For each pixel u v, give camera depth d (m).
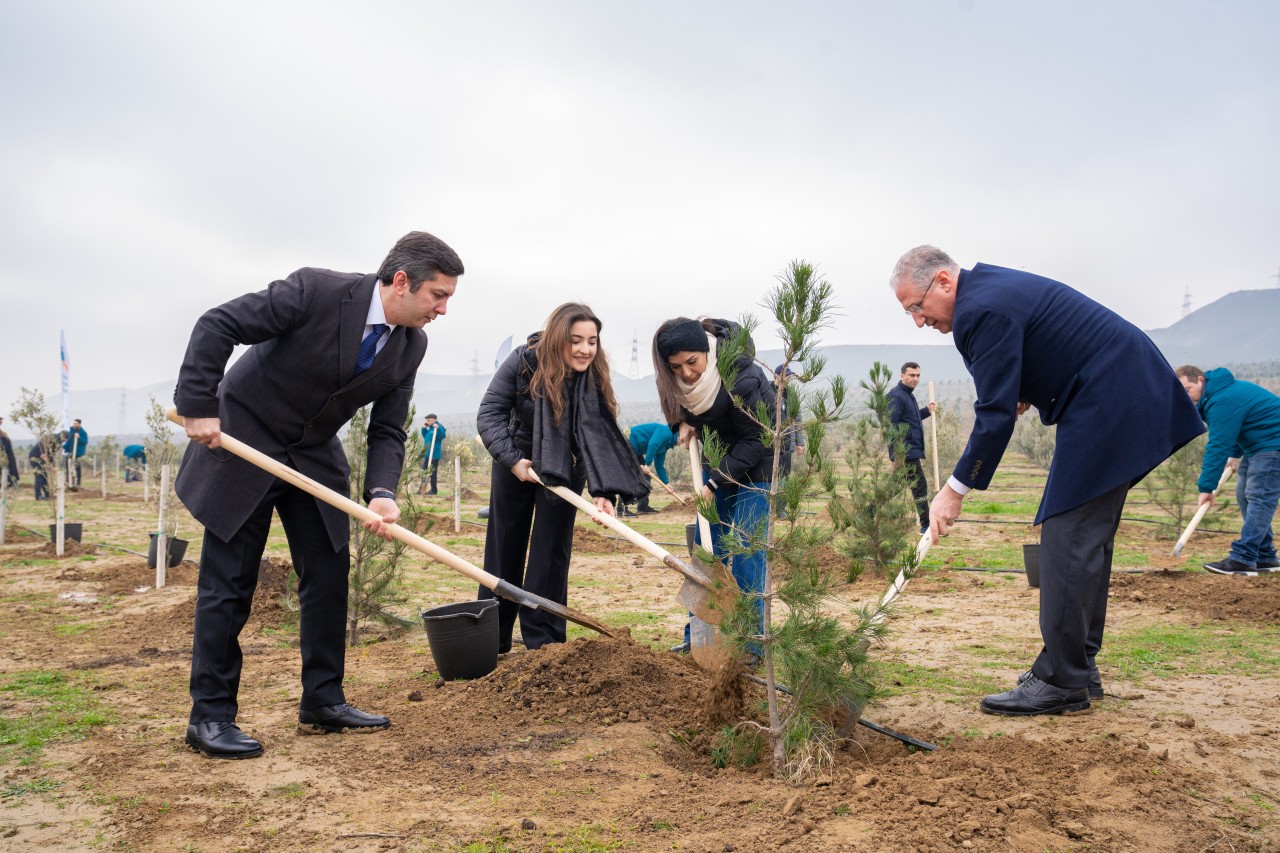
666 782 3.19
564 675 4.14
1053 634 4.05
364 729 3.86
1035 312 3.98
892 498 8.06
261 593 6.80
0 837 2.77
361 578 5.82
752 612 3.35
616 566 9.86
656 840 2.68
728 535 3.39
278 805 3.02
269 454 3.69
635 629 6.29
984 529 12.41
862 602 7.07
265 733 3.86
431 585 8.52
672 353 4.49
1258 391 7.77
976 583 7.98
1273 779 3.18
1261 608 6.17
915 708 4.25
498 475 5.12
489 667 4.72
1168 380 4.02
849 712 3.63
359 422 5.96
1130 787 2.99
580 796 3.05
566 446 4.81
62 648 5.75
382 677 4.93
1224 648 5.29
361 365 3.73
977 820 2.68
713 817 2.85
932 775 3.13
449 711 4.08
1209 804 2.92
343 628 3.94
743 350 3.38
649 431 15.45
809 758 3.23
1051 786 3.00
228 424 3.66
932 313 4.26
